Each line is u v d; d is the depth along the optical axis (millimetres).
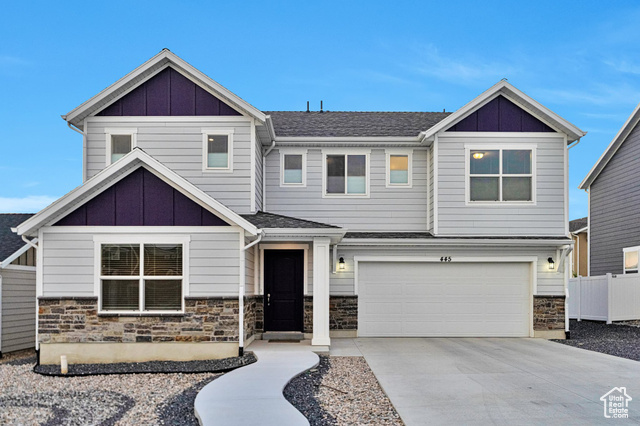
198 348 10250
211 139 12898
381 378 8352
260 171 13812
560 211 13461
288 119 15922
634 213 17812
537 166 13508
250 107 12570
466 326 13758
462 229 13398
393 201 14211
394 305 13797
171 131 12867
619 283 16812
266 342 11961
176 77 12984
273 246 12781
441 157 13516
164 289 10359
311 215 14125
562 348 11695
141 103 12930
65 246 10312
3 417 6438
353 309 13648
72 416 6461
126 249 10398
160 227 10367
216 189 12734
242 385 7516
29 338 12867
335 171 14305
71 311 10203
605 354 10836
